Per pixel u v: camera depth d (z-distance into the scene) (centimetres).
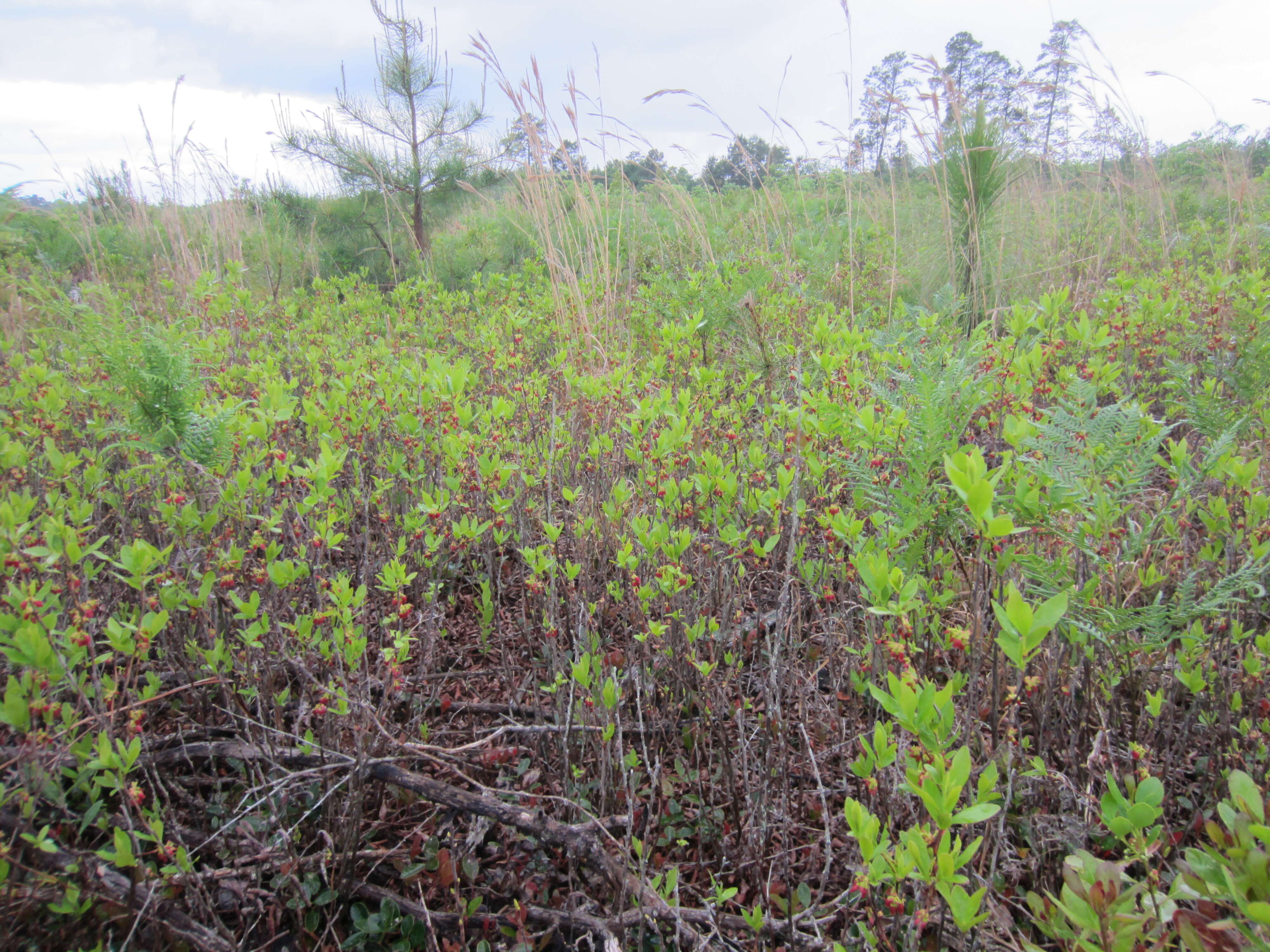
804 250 705
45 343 426
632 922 181
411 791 212
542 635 286
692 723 249
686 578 221
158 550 265
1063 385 297
